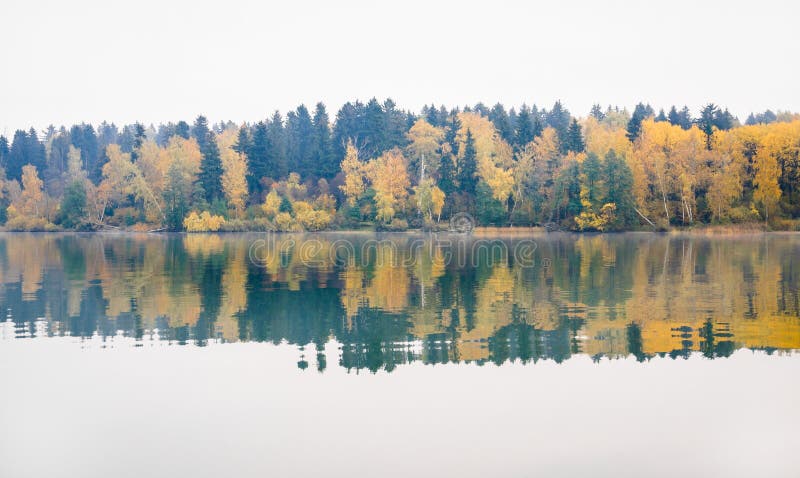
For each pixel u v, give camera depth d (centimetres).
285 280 3841
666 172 10588
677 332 2212
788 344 2012
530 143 12794
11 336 2194
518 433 1345
